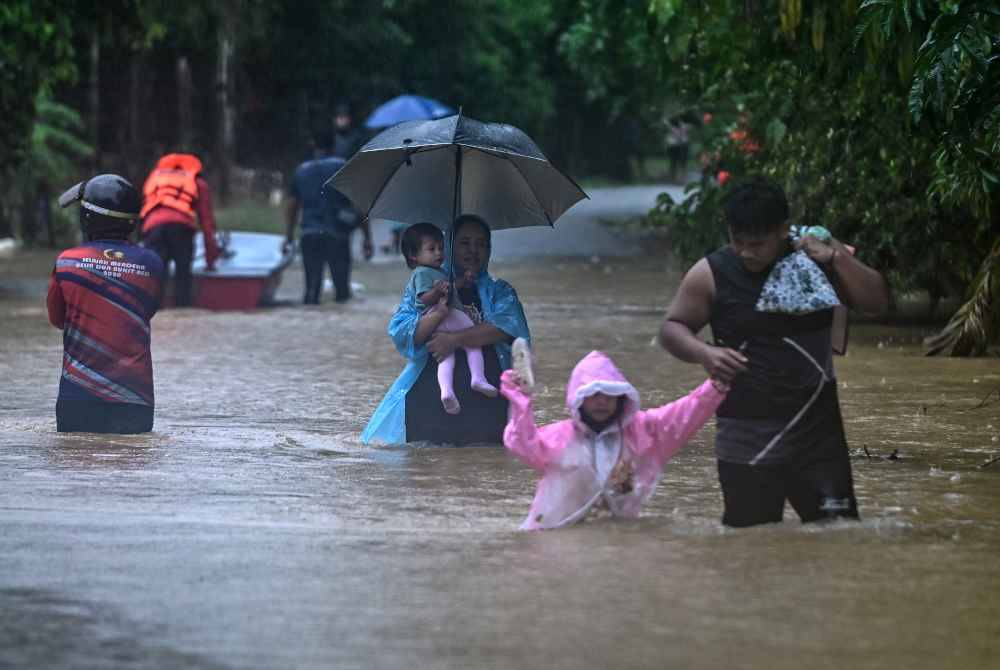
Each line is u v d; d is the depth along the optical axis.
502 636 14.27
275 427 30.50
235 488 23.12
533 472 25.20
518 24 143.38
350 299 63.09
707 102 55.91
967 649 13.95
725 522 19.47
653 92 83.00
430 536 19.16
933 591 16.05
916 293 50.88
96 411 29.02
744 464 18.95
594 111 165.62
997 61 28.89
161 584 16.20
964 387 36.16
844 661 13.55
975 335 42.28
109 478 23.78
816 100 47.44
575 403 19.58
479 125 28.80
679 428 19.78
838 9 32.09
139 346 29.34
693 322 18.95
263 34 106.00
